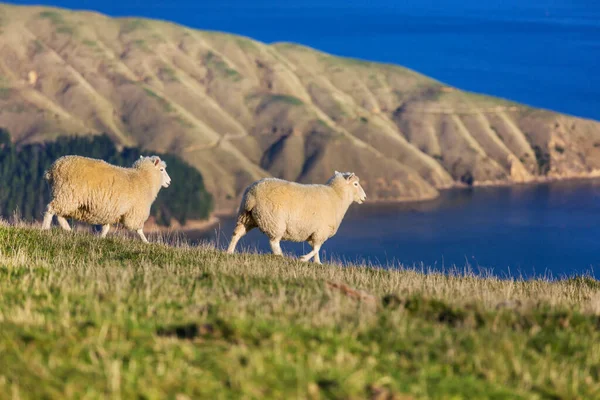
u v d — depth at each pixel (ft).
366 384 21.72
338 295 32.19
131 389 20.24
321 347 24.07
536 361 25.90
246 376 21.25
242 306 29.25
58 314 26.91
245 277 37.55
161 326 25.95
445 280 51.03
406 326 27.89
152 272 38.63
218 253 52.65
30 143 579.89
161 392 20.31
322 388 21.24
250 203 58.49
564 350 27.45
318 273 45.96
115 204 58.39
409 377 22.93
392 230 485.15
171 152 621.72
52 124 616.80
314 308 29.84
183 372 21.44
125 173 59.62
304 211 58.90
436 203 597.11
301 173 635.25
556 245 427.74
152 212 495.41
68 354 22.34
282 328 25.57
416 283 43.65
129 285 33.27
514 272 342.44
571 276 61.57
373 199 599.57
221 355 22.68
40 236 50.75
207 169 605.31
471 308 31.14
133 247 50.57
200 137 642.63
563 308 33.32
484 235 463.01
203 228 502.38
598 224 506.48
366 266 56.85
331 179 62.90
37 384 20.26
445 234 469.57
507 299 36.50
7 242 47.67
